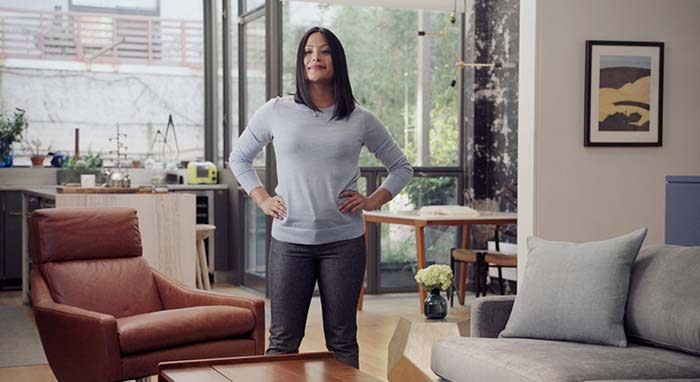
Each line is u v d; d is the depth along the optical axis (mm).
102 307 4758
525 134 5547
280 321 3828
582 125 5559
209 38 10445
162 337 4230
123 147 10211
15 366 5570
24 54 9852
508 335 3920
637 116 5629
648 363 3334
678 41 5695
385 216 7871
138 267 4961
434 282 4484
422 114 9195
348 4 7465
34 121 9891
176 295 4883
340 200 3764
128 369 4160
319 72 3713
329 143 3730
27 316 7492
